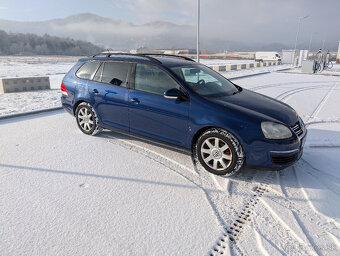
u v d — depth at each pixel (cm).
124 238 233
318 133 534
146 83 395
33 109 717
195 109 345
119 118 432
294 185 329
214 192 311
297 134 337
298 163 390
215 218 263
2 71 2495
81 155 406
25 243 225
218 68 2430
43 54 18462
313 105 815
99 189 312
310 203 289
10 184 319
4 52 17138
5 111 691
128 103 409
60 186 316
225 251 221
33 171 353
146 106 388
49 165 371
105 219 258
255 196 305
